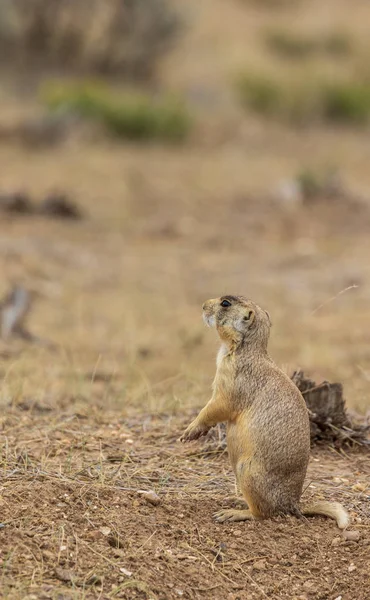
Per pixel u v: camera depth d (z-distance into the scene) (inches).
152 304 612.7
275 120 1384.1
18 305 531.2
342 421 327.9
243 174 1048.8
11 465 285.3
